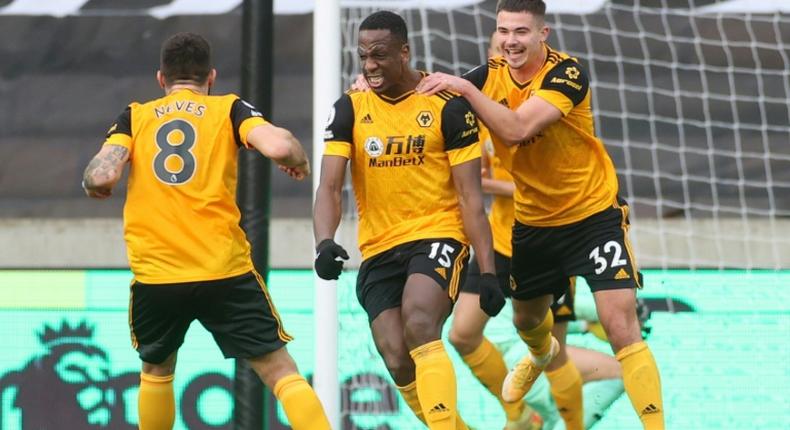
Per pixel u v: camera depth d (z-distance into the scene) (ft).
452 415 57.06
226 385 93.04
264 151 57.26
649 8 109.19
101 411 94.53
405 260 59.47
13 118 113.91
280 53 112.57
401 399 92.07
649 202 106.52
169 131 59.57
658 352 94.27
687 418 93.56
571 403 77.61
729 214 106.22
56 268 102.53
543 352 73.00
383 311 59.88
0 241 110.93
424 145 59.16
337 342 76.02
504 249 79.00
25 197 112.37
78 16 115.34
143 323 60.34
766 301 94.53
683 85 108.27
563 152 63.46
